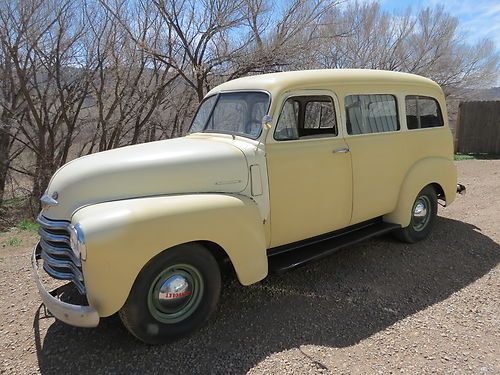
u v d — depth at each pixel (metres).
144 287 2.95
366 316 3.62
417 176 4.94
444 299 3.92
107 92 13.62
